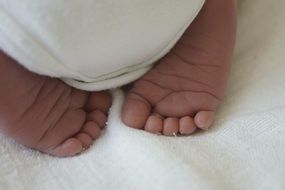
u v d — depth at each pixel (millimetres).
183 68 221
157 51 217
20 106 201
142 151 206
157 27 205
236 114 222
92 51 201
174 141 214
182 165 199
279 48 242
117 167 206
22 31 189
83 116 220
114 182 200
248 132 214
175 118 220
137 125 218
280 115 218
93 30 195
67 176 205
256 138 212
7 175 204
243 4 261
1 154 209
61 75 207
